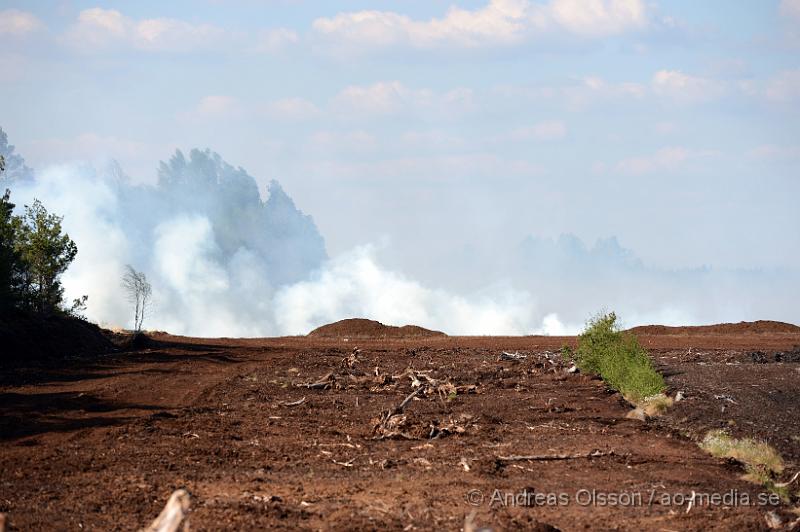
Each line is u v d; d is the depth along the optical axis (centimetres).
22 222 15025
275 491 5906
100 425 8100
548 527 5075
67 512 5284
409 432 8019
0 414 8488
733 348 15050
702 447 7481
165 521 3803
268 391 10600
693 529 5231
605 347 11925
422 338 18762
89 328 14750
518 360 13675
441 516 5347
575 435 8025
